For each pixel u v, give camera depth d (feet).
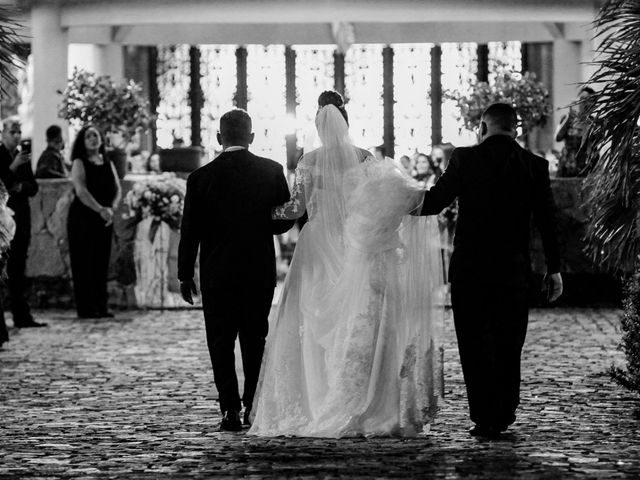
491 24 97.96
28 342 53.78
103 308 64.80
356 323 31.55
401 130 106.22
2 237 47.44
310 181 32.53
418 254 32.01
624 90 33.55
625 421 33.37
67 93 74.08
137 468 27.30
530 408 35.60
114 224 69.56
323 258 32.35
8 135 59.36
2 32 40.73
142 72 106.83
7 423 33.91
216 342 32.53
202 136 107.14
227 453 29.01
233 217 32.53
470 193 31.01
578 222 69.56
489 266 30.73
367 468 26.99
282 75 106.22
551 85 104.47
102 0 84.79
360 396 31.35
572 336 54.85
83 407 36.73
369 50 106.01
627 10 34.83
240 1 82.99
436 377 31.76
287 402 31.73
